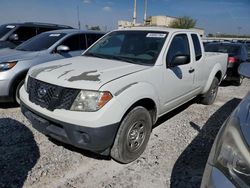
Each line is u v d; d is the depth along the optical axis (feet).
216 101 22.56
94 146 9.67
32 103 11.09
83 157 11.69
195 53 16.34
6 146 12.35
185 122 16.67
